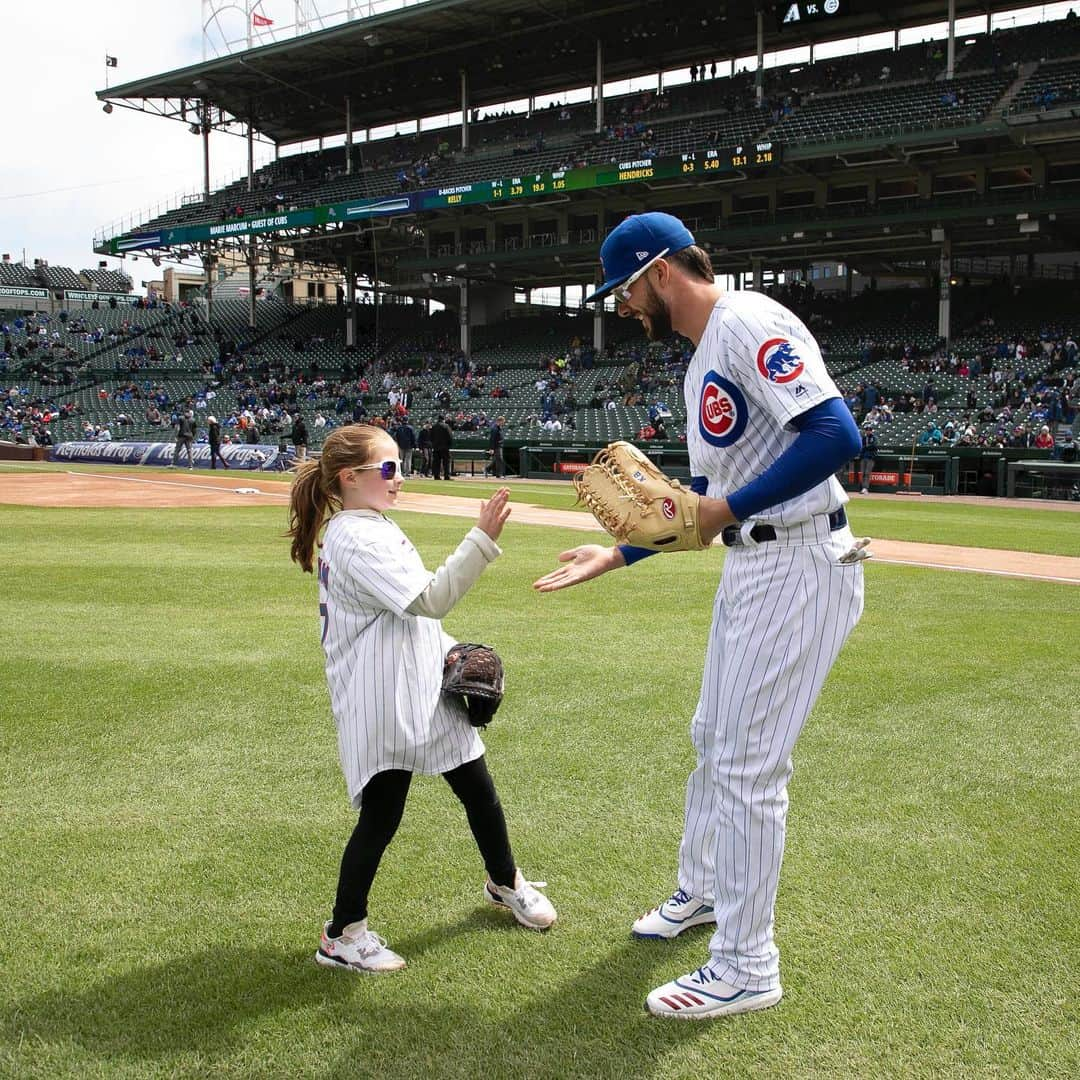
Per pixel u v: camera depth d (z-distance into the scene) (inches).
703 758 107.2
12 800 143.0
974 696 199.0
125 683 202.1
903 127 1123.3
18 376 1784.0
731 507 89.6
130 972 99.7
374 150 1796.3
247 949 104.3
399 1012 93.7
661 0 1341.0
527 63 1572.3
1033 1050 88.0
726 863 94.9
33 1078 83.7
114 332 1935.3
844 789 149.0
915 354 1239.5
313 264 1955.0
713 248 1434.5
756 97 1376.7
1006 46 1288.1
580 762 160.4
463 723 103.7
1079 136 1056.8
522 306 1836.9
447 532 483.8
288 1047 88.2
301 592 310.5
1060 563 399.5
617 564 104.9
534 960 103.1
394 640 99.0
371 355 1733.5
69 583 322.7
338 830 134.0
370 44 1469.0
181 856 125.6
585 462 1061.1
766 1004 94.3
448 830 134.3
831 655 96.3
